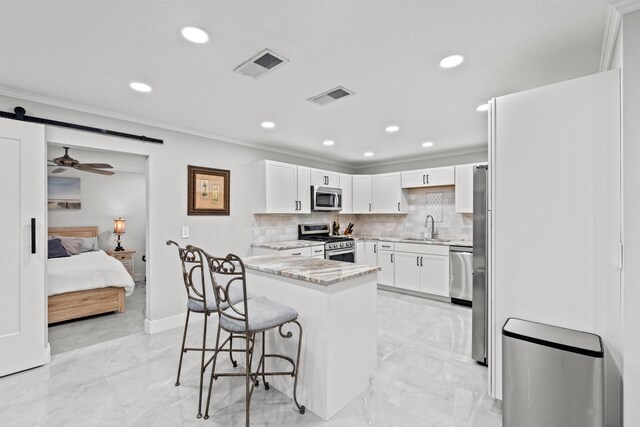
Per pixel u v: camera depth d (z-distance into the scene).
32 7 1.41
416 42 1.73
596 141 1.55
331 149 4.55
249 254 4.17
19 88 2.32
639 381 1.37
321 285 1.84
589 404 1.38
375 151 4.68
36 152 2.43
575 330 1.60
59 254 4.60
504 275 1.83
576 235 1.61
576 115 1.60
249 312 1.78
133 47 1.78
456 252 4.15
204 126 3.37
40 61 1.93
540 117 1.70
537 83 2.27
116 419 1.82
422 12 1.47
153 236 3.21
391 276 4.84
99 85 2.29
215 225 3.76
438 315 3.72
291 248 4.02
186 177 3.48
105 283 3.69
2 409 1.92
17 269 2.36
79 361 2.54
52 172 5.09
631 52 1.37
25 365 2.38
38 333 2.45
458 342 2.93
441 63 1.97
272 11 1.46
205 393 2.09
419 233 5.18
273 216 4.55
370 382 2.21
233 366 2.45
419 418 1.83
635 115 1.37
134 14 1.47
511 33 1.64
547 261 1.69
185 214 3.47
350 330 1.99
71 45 1.75
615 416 1.52
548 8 1.43
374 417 1.84
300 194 4.52
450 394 2.07
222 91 2.41
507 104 1.81
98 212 5.62
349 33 1.64
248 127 3.41
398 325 3.38
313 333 1.90
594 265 1.56
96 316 3.74
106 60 1.92
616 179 1.51
